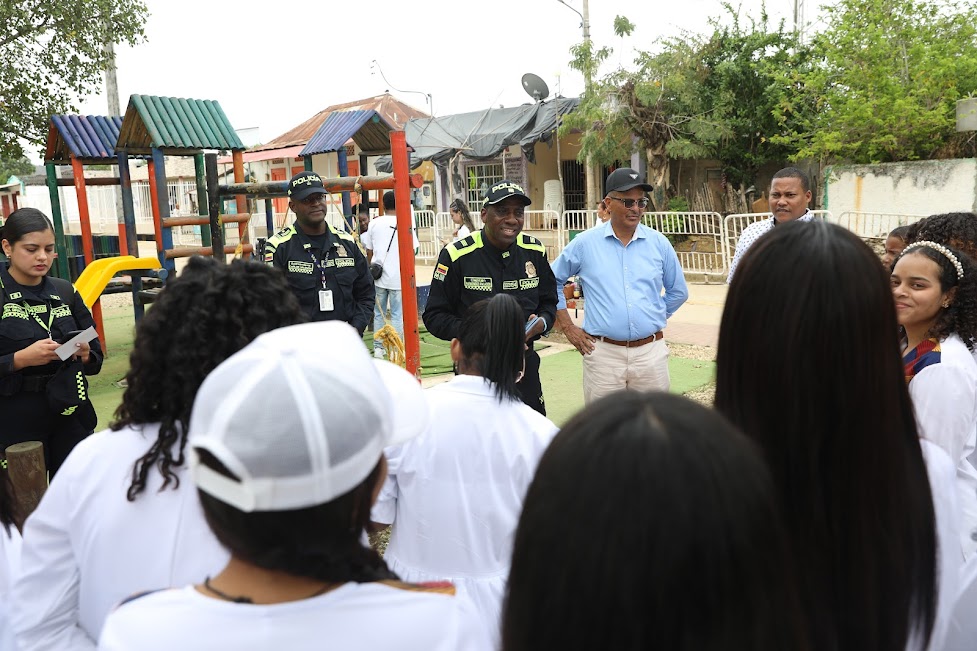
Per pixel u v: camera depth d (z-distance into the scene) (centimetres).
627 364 448
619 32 1526
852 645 124
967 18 1312
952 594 145
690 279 1427
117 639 111
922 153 1341
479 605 228
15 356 347
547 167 1952
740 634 81
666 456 80
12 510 187
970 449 198
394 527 243
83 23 1077
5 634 168
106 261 746
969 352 218
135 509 157
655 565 78
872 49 1304
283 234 512
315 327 118
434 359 820
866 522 123
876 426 123
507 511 230
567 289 475
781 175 451
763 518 83
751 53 1536
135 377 163
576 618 82
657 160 1594
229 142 802
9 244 357
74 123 915
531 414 238
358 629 109
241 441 101
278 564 106
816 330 121
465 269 421
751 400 129
